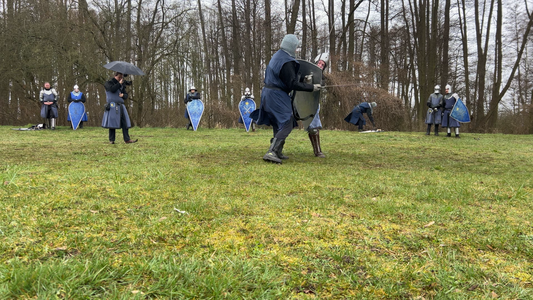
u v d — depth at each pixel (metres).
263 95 5.93
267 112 5.93
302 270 1.82
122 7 20.16
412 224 2.60
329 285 1.67
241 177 4.34
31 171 4.48
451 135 15.23
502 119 26.56
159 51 20.47
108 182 3.86
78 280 1.57
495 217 2.79
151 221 2.53
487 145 10.09
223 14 32.03
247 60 33.84
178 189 3.59
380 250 2.10
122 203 3.00
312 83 5.91
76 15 20.61
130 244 2.10
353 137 12.75
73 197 3.14
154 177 4.25
